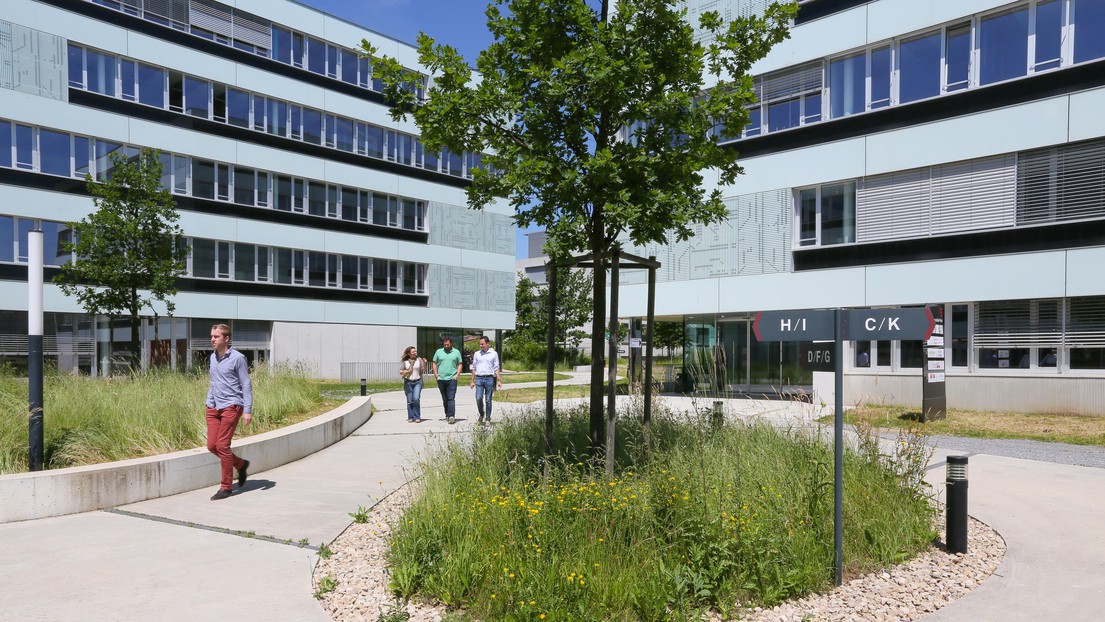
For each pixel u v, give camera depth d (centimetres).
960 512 553
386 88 674
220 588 476
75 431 838
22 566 523
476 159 4603
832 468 617
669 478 569
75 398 996
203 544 579
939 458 1009
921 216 1828
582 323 6188
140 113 3150
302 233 3747
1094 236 1562
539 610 398
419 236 4284
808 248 2017
